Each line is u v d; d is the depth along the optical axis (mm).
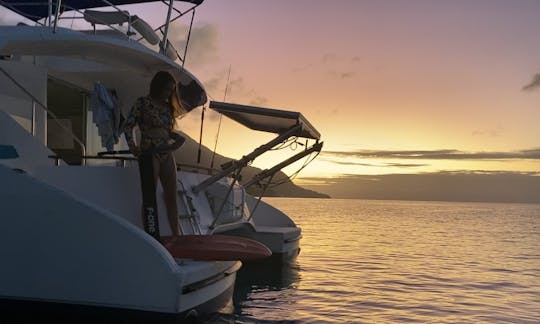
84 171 7164
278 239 12312
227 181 9945
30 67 9164
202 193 8953
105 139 7762
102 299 5559
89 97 11180
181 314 5492
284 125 9508
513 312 8680
